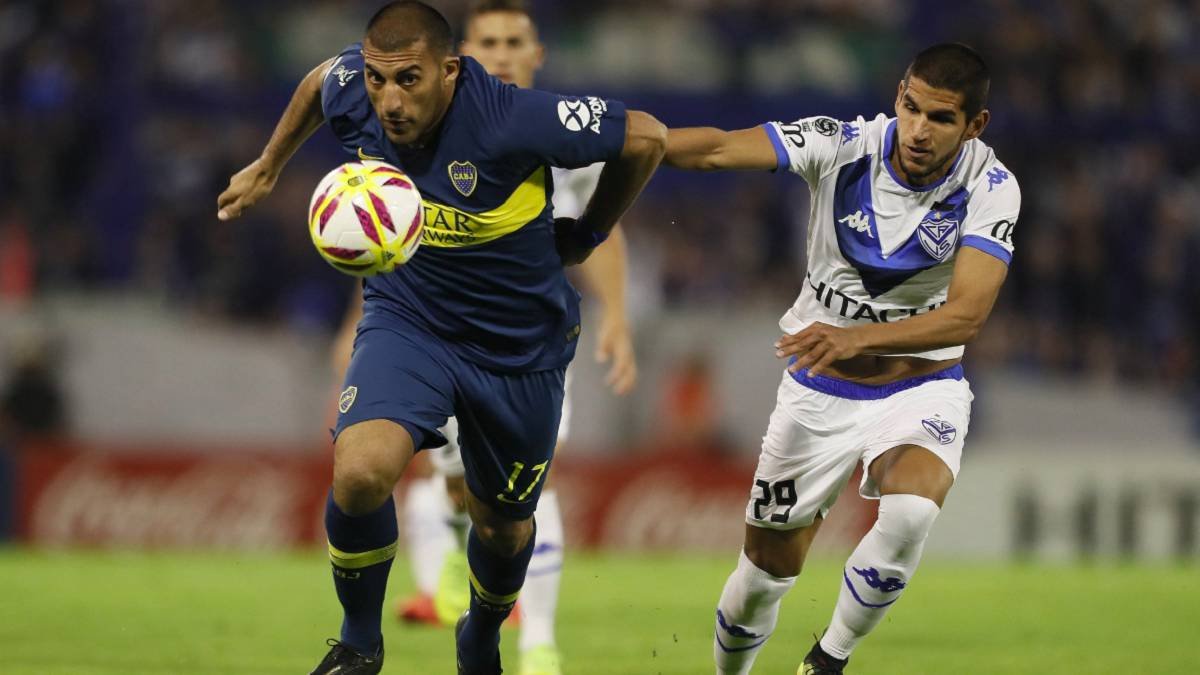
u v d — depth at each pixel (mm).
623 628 29984
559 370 19234
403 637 28062
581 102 18016
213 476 52656
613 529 53906
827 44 77625
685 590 38000
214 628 28922
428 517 30062
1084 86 75875
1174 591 39031
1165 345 70500
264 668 23609
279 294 65250
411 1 17469
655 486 54375
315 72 19594
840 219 20344
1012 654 26484
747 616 20875
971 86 19234
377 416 17859
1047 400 66188
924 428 20047
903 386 20656
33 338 58406
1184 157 75375
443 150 17859
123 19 71875
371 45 17203
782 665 24797
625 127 18016
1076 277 70062
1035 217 71062
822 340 18344
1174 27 80875
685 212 69875
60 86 69375
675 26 77000
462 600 29000
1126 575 45000
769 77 76750
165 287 65312
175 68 71312
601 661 25109
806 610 33750
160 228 66312
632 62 76250
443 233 18141
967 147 20250
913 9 78938
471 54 25375
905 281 20438
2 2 71500
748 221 69938
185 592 35812
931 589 39438
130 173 68375
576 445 60656
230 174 67812
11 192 67812
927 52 19453
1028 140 74000
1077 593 38406
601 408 61125
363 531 17969
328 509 18078
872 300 20625
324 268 65562
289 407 61031
